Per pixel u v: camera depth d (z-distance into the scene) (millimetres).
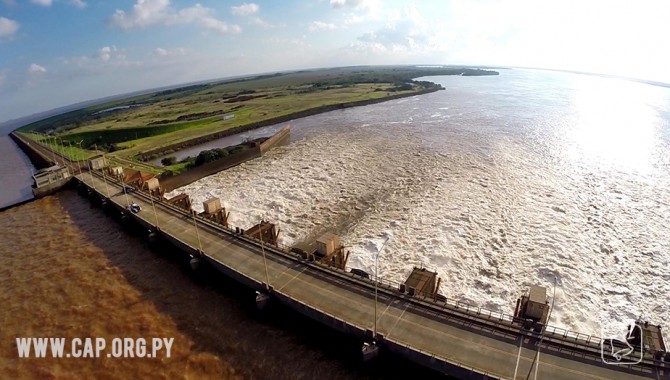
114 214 62688
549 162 78250
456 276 42312
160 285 42719
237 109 177750
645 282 40594
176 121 154625
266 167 85500
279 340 33531
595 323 35094
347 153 92000
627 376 25156
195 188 75375
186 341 34219
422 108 157875
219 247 44438
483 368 25906
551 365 26062
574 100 173875
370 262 45562
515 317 30203
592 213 55594
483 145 92250
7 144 172125
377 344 29219
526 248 47250
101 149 115750
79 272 46312
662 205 57438
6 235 58062
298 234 53312
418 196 63875
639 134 99750
